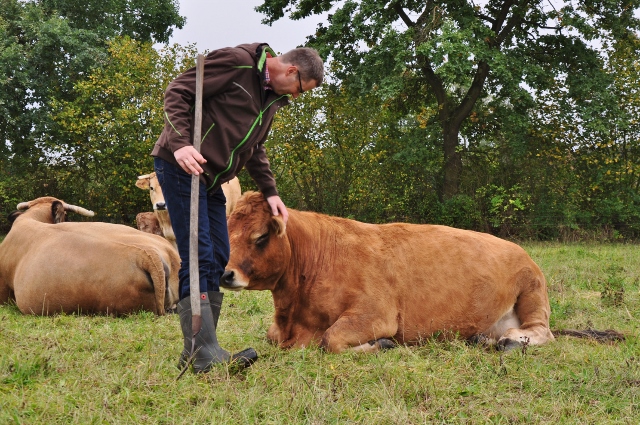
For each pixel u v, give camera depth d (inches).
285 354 184.5
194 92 159.5
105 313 272.4
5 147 884.0
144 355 178.2
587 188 803.4
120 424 123.9
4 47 841.5
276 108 170.7
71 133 811.4
